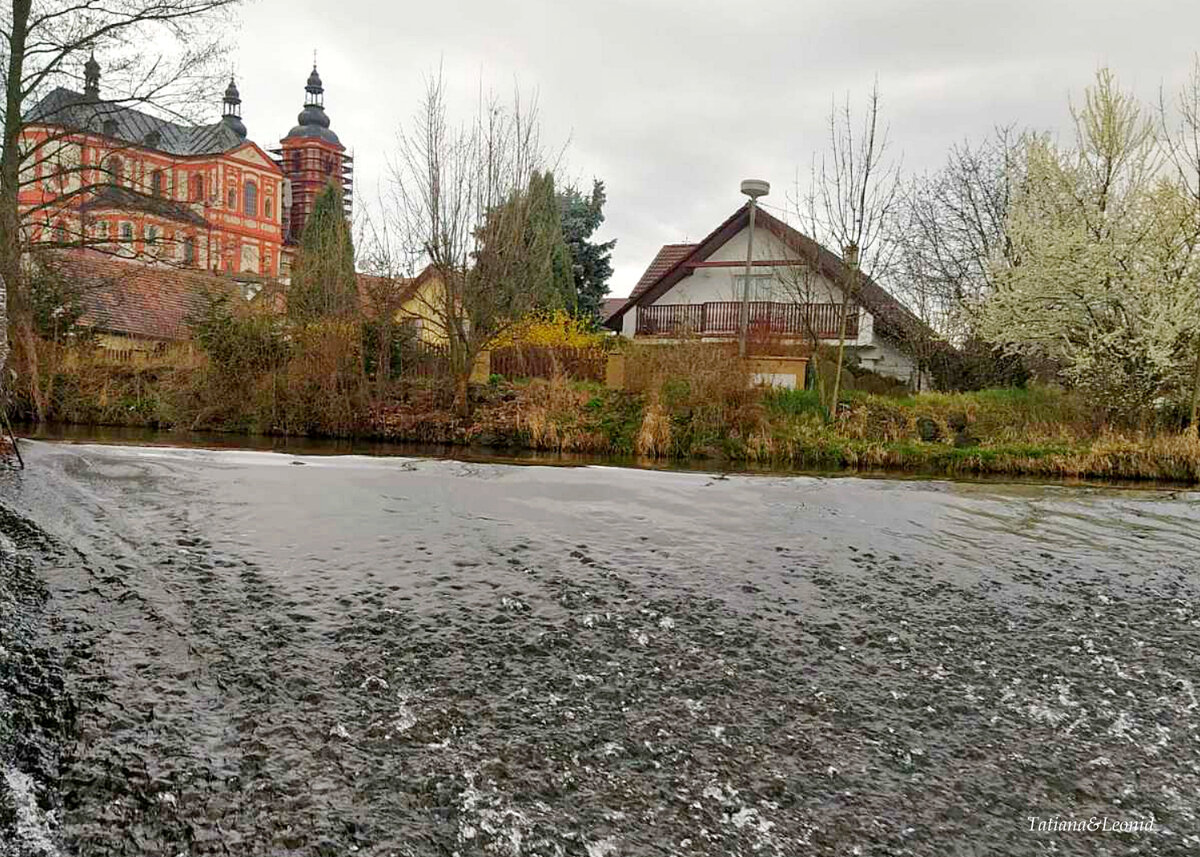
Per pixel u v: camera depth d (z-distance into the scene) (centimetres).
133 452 1004
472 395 1953
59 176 2036
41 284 2141
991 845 316
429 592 519
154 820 293
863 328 2489
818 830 317
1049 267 1745
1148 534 759
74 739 333
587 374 2116
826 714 401
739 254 2844
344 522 661
